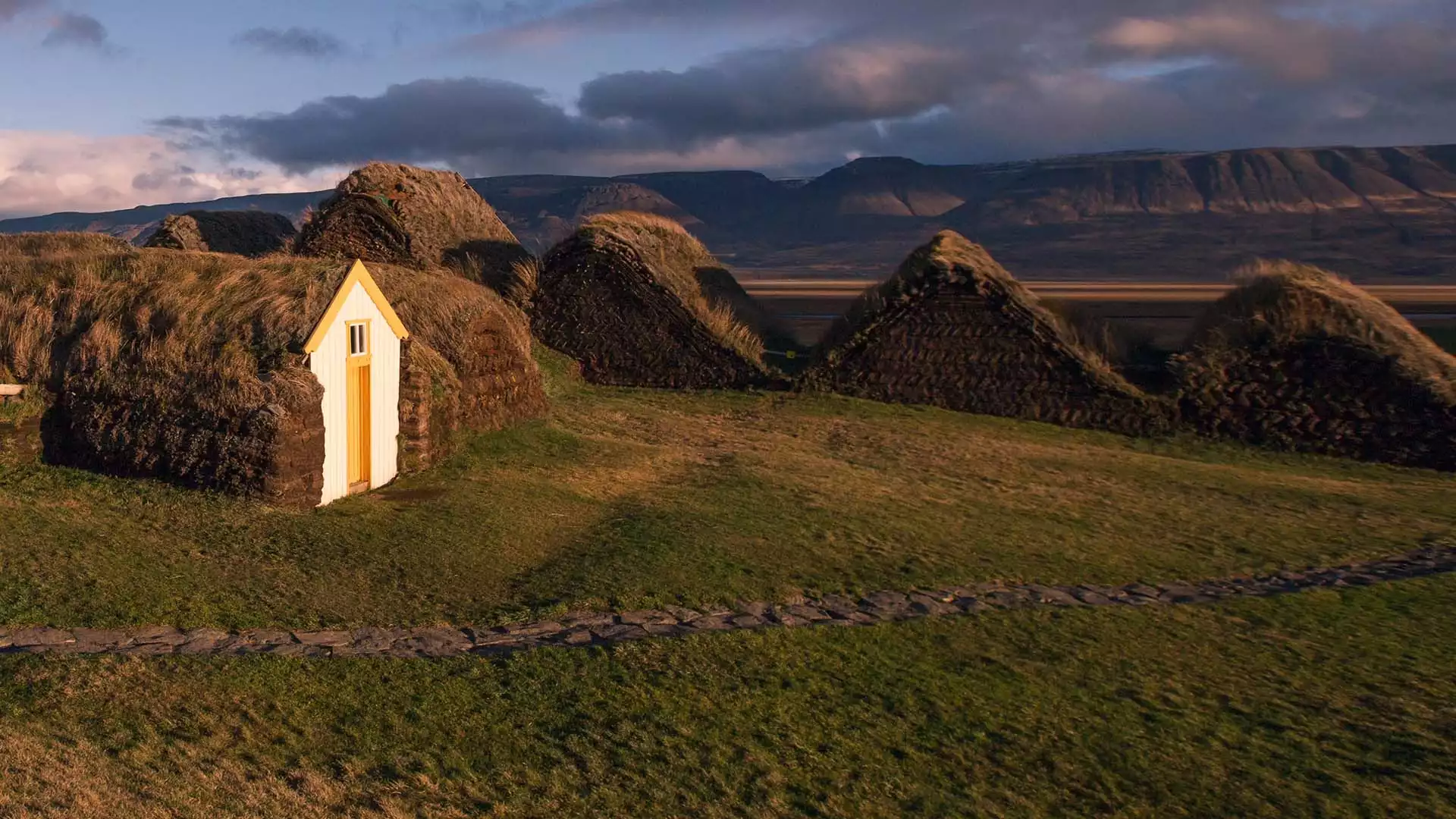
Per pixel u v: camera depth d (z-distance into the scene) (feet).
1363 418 90.53
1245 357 94.02
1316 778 30.19
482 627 37.99
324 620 37.19
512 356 76.69
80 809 23.21
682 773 28.45
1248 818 27.89
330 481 53.47
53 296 57.77
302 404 50.24
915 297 101.19
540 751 29.07
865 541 52.06
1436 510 69.72
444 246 118.42
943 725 32.42
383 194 116.37
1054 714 33.65
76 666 30.60
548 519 52.75
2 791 23.36
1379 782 30.07
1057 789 29.12
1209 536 58.90
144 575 39.01
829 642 38.32
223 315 54.08
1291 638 42.06
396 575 42.45
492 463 64.54
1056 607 44.27
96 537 42.55
